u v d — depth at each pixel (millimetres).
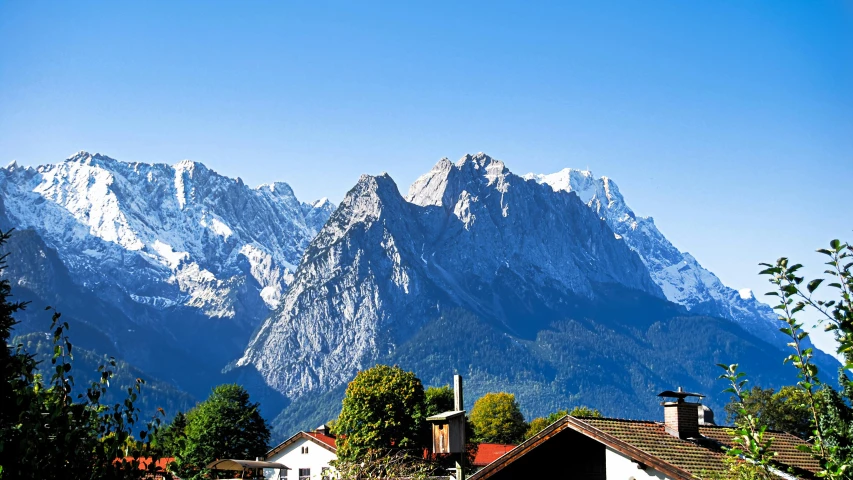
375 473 51156
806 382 17141
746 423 18234
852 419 18125
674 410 38812
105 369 18844
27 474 16516
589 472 37594
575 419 37469
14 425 17234
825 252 17016
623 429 37688
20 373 18047
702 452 36688
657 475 34719
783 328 17172
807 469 37625
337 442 109688
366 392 110500
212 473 95438
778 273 17250
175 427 20172
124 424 18719
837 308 16812
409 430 109250
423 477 50969
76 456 17688
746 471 24547
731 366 18500
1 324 19828
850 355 16734
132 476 18500
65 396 18219
